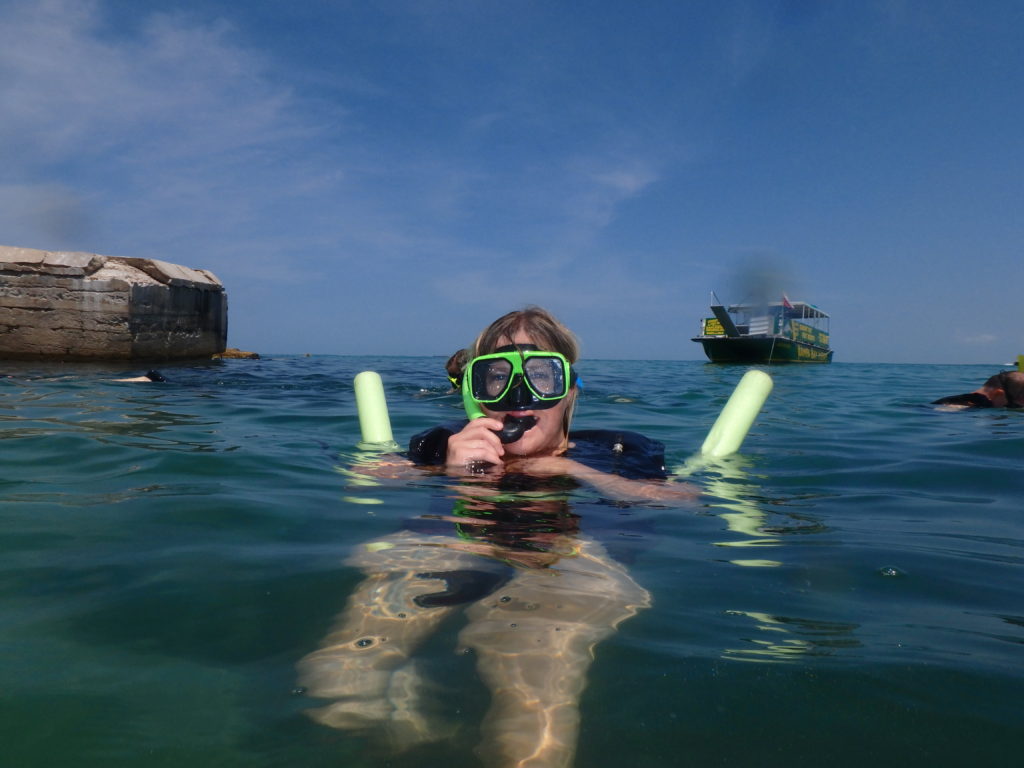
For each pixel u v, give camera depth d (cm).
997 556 76
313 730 41
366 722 42
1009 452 151
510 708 43
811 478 121
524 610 58
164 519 85
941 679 47
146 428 171
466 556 71
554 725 41
